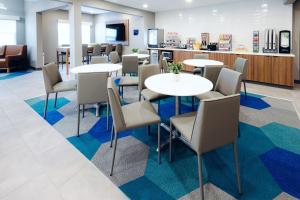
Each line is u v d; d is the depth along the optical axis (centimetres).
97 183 203
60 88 352
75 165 230
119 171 220
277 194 187
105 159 242
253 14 651
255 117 361
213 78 361
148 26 908
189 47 790
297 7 584
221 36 708
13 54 834
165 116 364
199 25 788
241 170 220
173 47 829
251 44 666
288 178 207
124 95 491
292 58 535
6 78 678
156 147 267
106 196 186
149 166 229
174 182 204
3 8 827
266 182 202
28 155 248
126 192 191
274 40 584
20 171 220
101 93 299
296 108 406
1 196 186
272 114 375
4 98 466
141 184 201
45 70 342
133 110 248
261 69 586
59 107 412
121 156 248
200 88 240
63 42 1057
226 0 667
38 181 205
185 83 264
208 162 235
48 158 243
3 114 374
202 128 167
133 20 970
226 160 238
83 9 971
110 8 722
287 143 274
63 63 1000
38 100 455
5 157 244
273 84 584
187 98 470
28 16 854
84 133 305
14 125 329
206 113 165
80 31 632
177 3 724
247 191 191
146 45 907
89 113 381
